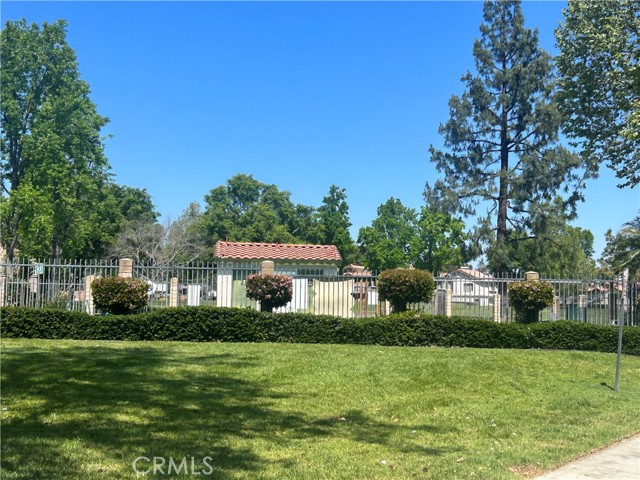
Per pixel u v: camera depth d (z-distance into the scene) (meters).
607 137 24.84
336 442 7.02
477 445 7.26
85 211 42.06
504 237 36.28
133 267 18.33
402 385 10.86
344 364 12.42
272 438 7.02
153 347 14.26
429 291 17.77
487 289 21.89
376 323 16.66
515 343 16.84
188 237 51.06
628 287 19.41
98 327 16.06
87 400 8.34
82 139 40.25
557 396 10.66
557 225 34.72
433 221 42.53
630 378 12.95
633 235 28.66
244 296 21.80
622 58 22.14
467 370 12.48
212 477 5.46
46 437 6.47
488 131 36.66
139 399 8.55
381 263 48.09
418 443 7.21
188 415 7.84
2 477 5.12
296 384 10.46
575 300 19.70
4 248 37.62
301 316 16.66
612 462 6.83
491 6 37.72
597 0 23.86
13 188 39.53
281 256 24.67
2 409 7.68
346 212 60.62
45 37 40.03
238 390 9.65
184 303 21.28
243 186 65.38
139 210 58.41
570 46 25.12
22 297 18.11
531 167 34.75
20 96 39.72
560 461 6.79
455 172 37.72
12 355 11.90
